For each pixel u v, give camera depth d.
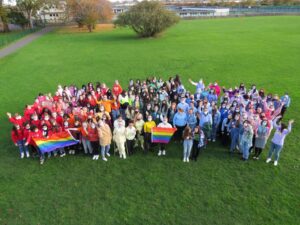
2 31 65.06
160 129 11.42
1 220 8.34
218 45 36.94
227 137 11.94
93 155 11.58
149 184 9.77
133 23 44.53
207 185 9.63
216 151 11.84
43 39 49.53
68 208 8.76
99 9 57.38
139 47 38.31
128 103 13.79
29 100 18.81
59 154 11.91
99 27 66.25
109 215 8.44
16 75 25.50
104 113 12.45
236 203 8.77
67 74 25.73
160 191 9.41
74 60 31.52
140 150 12.10
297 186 9.45
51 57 33.44
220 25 59.81
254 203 8.74
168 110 12.99
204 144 11.58
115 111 13.51
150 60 30.28
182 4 144.38
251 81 21.70
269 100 13.61
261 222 8.02
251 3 114.38
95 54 34.66
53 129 11.39
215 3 127.56
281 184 9.58
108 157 11.56
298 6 89.75
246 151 10.77
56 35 55.00
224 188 9.46
